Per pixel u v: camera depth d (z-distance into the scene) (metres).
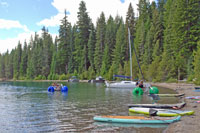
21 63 99.00
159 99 16.28
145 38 59.59
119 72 54.97
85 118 9.63
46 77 85.56
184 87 26.73
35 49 90.44
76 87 34.41
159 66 42.69
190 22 39.31
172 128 7.54
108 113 10.73
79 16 77.94
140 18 70.38
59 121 9.12
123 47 63.97
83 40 77.44
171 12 48.81
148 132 7.28
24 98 18.56
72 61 78.25
